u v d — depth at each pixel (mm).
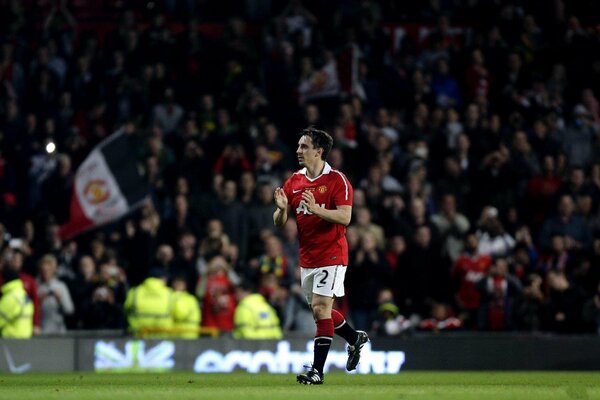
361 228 71000
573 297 67500
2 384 39875
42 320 64062
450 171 77688
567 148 83438
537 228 77812
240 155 76375
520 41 89750
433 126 81875
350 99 81562
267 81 84812
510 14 91438
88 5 93000
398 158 79438
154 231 71312
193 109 84812
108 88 83625
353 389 34906
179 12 93312
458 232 72438
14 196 77500
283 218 37219
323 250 37156
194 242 69375
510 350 62688
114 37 86500
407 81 85688
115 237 72688
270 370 61062
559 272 68000
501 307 68000
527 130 84250
